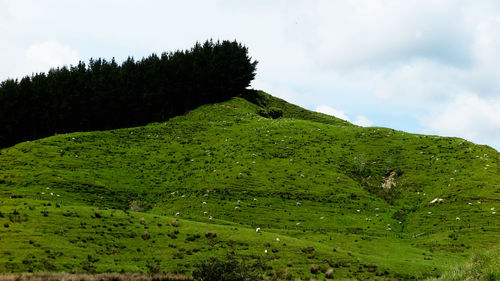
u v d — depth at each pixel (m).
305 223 71.38
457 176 90.44
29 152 95.50
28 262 39.84
